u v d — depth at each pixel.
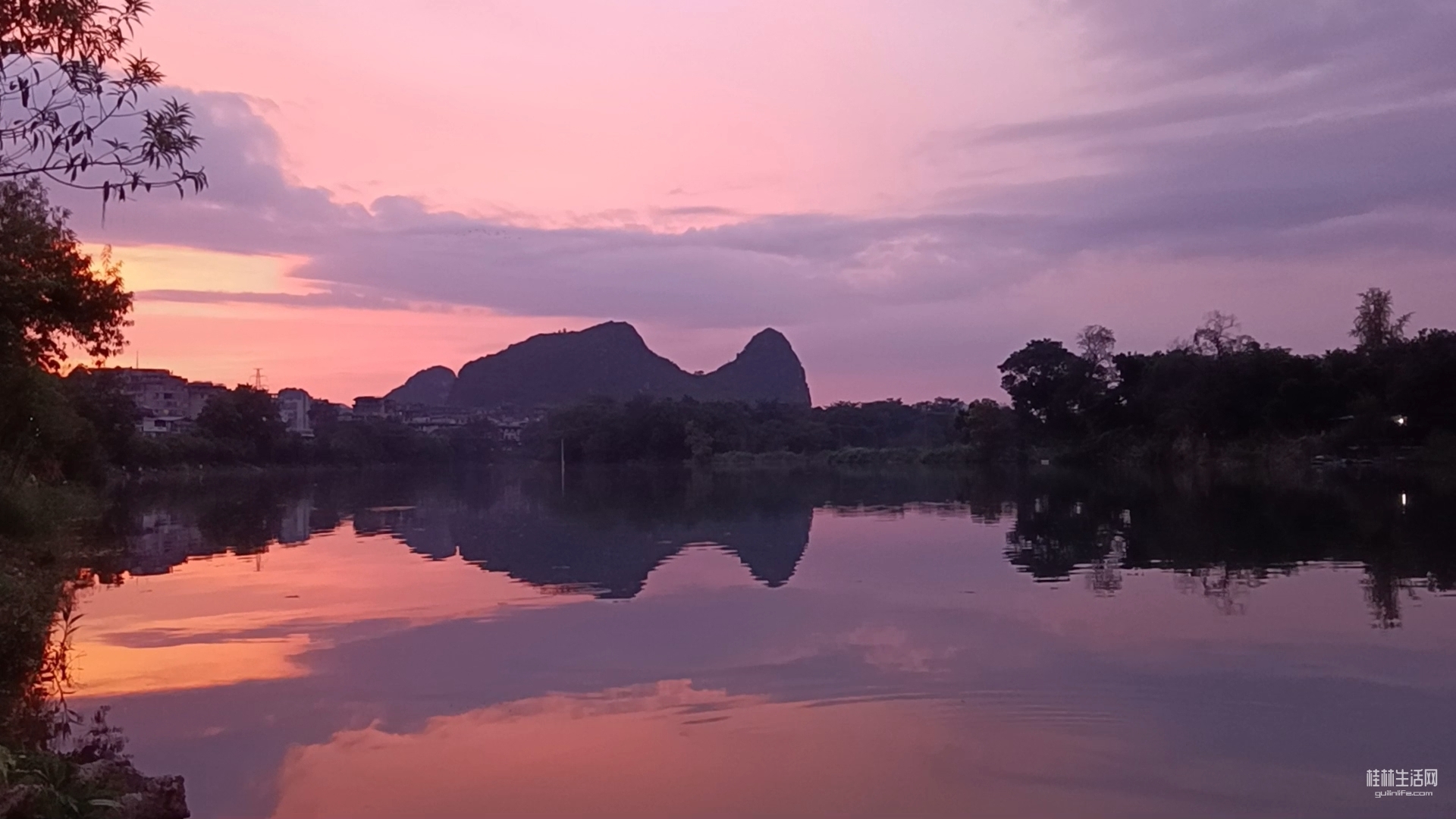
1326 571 19.61
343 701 11.39
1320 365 72.88
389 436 145.00
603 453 139.25
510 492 60.16
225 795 8.59
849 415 155.00
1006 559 22.55
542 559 24.03
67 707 11.33
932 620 15.28
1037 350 99.19
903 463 110.00
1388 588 17.53
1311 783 8.48
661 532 30.45
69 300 22.08
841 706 10.76
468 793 8.54
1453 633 13.74
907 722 10.18
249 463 111.38
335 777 8.97
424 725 10.45
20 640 13.86
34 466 35.12
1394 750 9.20
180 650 14.19
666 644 13.90
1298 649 12.91
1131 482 56.09
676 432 136.75
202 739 10.13
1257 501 37.62
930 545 25.59
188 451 95.69
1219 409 74.44
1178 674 11.76
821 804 8.15
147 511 43.66
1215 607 15.91
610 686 11.73
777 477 79.62
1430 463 59.34
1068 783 8.54
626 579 20.30
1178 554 22.83
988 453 99.75
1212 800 8.15
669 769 8.98
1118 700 10.78
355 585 20.17
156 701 11.50
